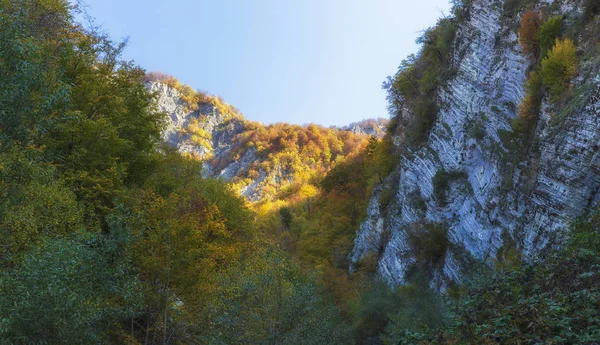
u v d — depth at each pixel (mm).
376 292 26609
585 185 15430
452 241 26391
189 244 16047
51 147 17203
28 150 9180
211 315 15945
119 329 14852
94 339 8930
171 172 28312
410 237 31062
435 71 34719
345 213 54969
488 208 22500
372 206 43750
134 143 25031
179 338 17578
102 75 23672
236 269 17703
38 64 8984
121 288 10148
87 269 9148
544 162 17172
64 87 9438
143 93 26703
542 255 14406
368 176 55812
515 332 6582
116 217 10547
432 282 27344
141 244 14875
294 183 113188
